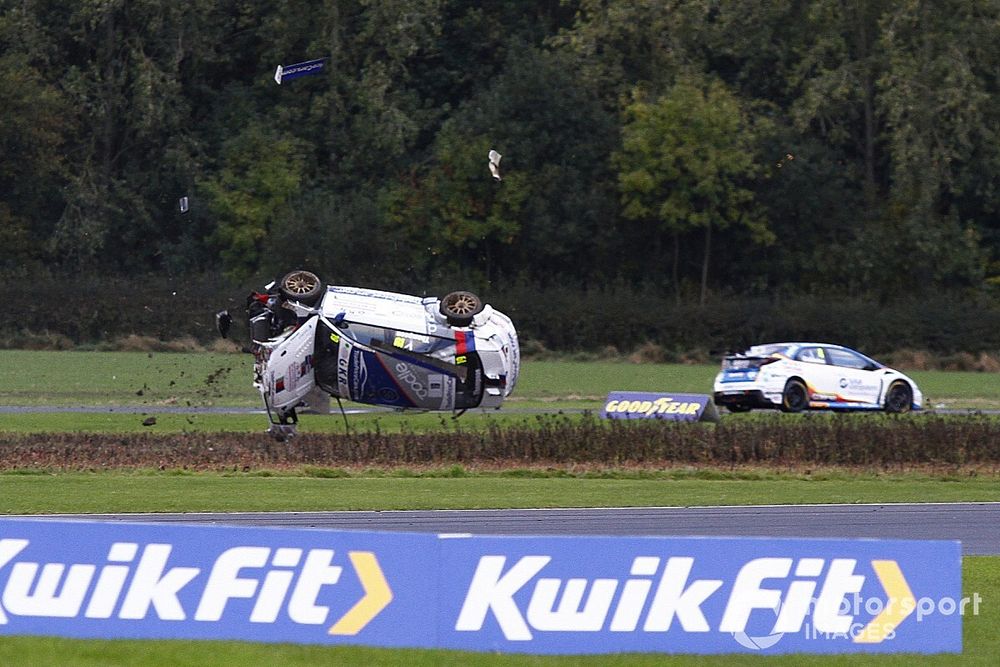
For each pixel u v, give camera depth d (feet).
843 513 216.95
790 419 336.49
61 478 241.96
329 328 310.24
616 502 225.15
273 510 207.72
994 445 299.58
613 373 585.63
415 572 110.52
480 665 107.34
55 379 477.77
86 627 109.29
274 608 109.91
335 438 295.69
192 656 106.11
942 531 198.08
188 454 276.62
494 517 204.74
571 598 110.93
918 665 111.75
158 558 109.70
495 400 320.09
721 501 229.25
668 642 111.45
